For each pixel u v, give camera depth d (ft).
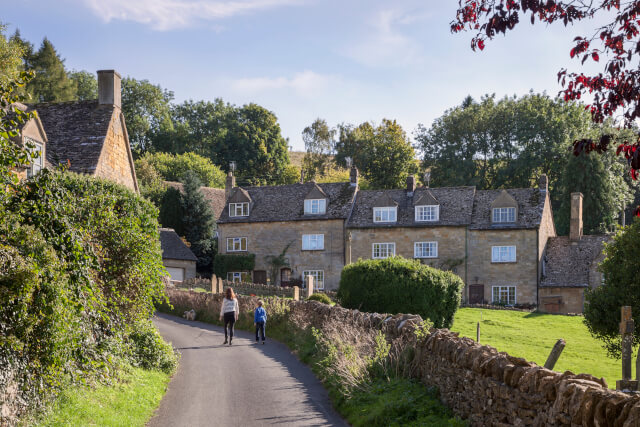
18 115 33.09
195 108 326.65
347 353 46.14
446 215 161.48
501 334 99.76
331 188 177.27
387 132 263.08
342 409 37.86
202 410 38.29
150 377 45.73
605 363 77.66
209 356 61.72
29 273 29.14
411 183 170.09
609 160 213.05
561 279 153.28
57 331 31.94
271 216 174.09
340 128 304.50
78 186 43.91
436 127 257.34
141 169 247.91
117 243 45.29
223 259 174.40
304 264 169.58
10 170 34.22
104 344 42.22
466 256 157.58
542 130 230.07
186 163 275.80
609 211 208.95
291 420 35.78
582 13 27.53
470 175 238.68
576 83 28.84
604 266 75.25
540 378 23.73
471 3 29.45
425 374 38.32
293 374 51.47
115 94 82.12
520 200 162.61
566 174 211.00
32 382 30.45
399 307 85.81
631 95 26.89
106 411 33.81
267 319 85.20
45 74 232.12
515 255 154.10
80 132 78.59
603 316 73.41
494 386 26.94
